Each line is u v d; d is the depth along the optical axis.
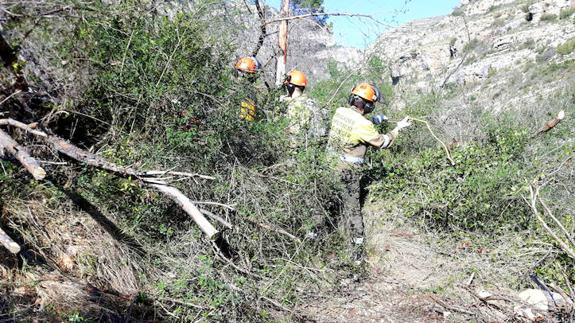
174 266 3.50
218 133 4.22
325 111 5.32
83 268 3.13
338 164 4.57
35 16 3.77
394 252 4.57
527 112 7.26
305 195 4.23
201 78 4.37
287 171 4.35
